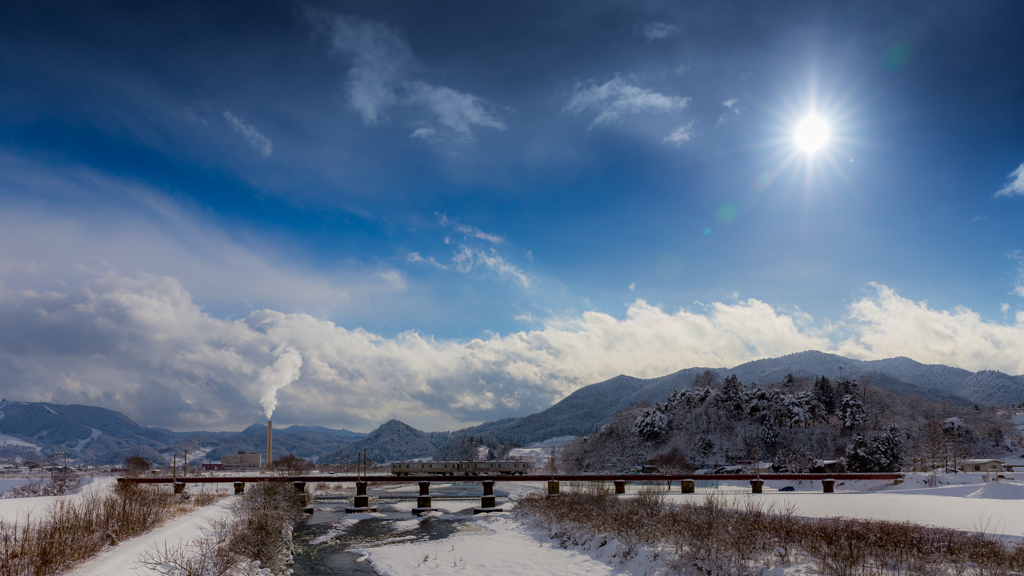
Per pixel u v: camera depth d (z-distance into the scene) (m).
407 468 97.25
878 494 73.25
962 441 165.00
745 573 30.81
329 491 120.88
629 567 37.09
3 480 96.38
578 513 52.88
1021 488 63.91
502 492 116.31
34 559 25.88
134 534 36.81
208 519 51.31
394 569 42.16
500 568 40.50
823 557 30.91
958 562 29.23
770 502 60.12
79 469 170.25
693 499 65.25
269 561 41.81
